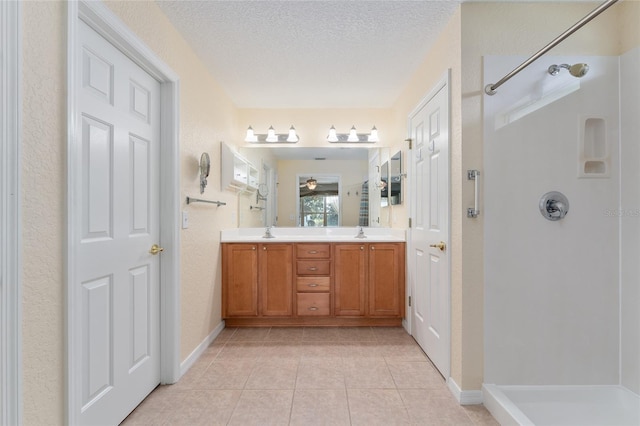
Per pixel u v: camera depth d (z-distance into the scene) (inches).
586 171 69.7
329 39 83.1
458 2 68.0
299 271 111.9
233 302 111.0
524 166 68.3
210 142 100.7
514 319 68.5
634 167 66.5
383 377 77.7
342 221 135.6
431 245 80.5
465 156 67.7
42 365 40.7
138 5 60.9
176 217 74.4
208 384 74.3
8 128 35.7
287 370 81.2
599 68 68.6
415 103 101.1
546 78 68.1
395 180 123.0
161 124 73.5
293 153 136.1
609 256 69.1
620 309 69.1
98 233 53.1
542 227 68.6
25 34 37.6
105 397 54.9
